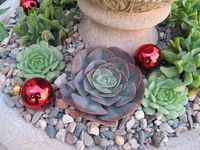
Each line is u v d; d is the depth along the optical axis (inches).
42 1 24.7
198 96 20.9
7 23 24.2
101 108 18.7
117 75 19.3
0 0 29.0
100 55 20.0
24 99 18.9
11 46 22.3
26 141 19.0
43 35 21.1
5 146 19.4
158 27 23.1
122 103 18.8
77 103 18.5
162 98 19.7
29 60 20.6
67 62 21.0
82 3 20.7
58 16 22.4
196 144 19.5
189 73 19.7
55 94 20.0
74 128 19.1
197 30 21.1
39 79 19.2
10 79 20.7
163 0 19.2
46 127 19.3
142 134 19.0
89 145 18.9
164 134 19.2
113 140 19.0
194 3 22.7
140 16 19.8
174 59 20.4
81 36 22.1
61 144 19.0
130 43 21.4
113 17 19.8
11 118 19.6
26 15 23.8
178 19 22.8
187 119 20.0
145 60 20.2
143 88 19.2
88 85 19.2
